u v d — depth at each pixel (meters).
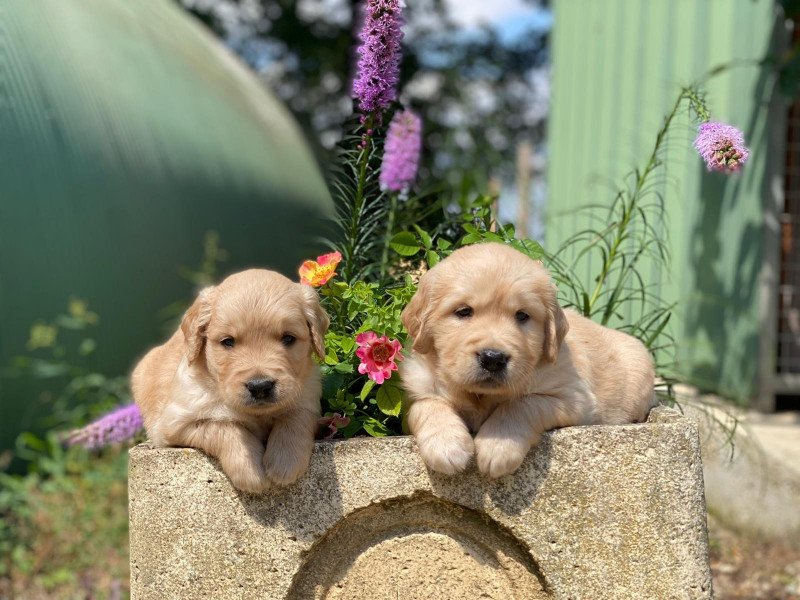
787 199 1.39
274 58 4.81
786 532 1.12
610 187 1.66
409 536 0.58
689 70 1.51
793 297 1.40
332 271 0.66
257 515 0.57
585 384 0.60
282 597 0.57
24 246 1.50
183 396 0.57
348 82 4.48
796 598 0.99
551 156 2.22
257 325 0.55
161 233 1.80
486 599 0.58
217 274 2.01
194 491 0.57
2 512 1.28
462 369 0.55
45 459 1.37
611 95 1.78
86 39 1.76
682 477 0.56
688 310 1.51
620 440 0.56
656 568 0.56
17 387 1.49
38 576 1.12
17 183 1.50
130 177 1.72
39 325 1.52
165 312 1.81
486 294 0.56
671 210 1.47
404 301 0.67
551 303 0.57
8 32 1.56
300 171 2.65
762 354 1.38
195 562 0.57
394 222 0.88
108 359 1.66
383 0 0.68
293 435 0.56
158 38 2.11
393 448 0.57
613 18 1.80
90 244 1.61
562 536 0.56
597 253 1.27
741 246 1.41
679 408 0.80
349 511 0.57
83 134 1.63
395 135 0.85
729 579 1.04
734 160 0.61
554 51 2.21
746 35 1.40
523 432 0.56
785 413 1.39
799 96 1.32
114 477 1.31
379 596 0.58
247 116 2.39
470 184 1.07
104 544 1.18
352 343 0.65
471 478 0.56
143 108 1.83
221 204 2.04
